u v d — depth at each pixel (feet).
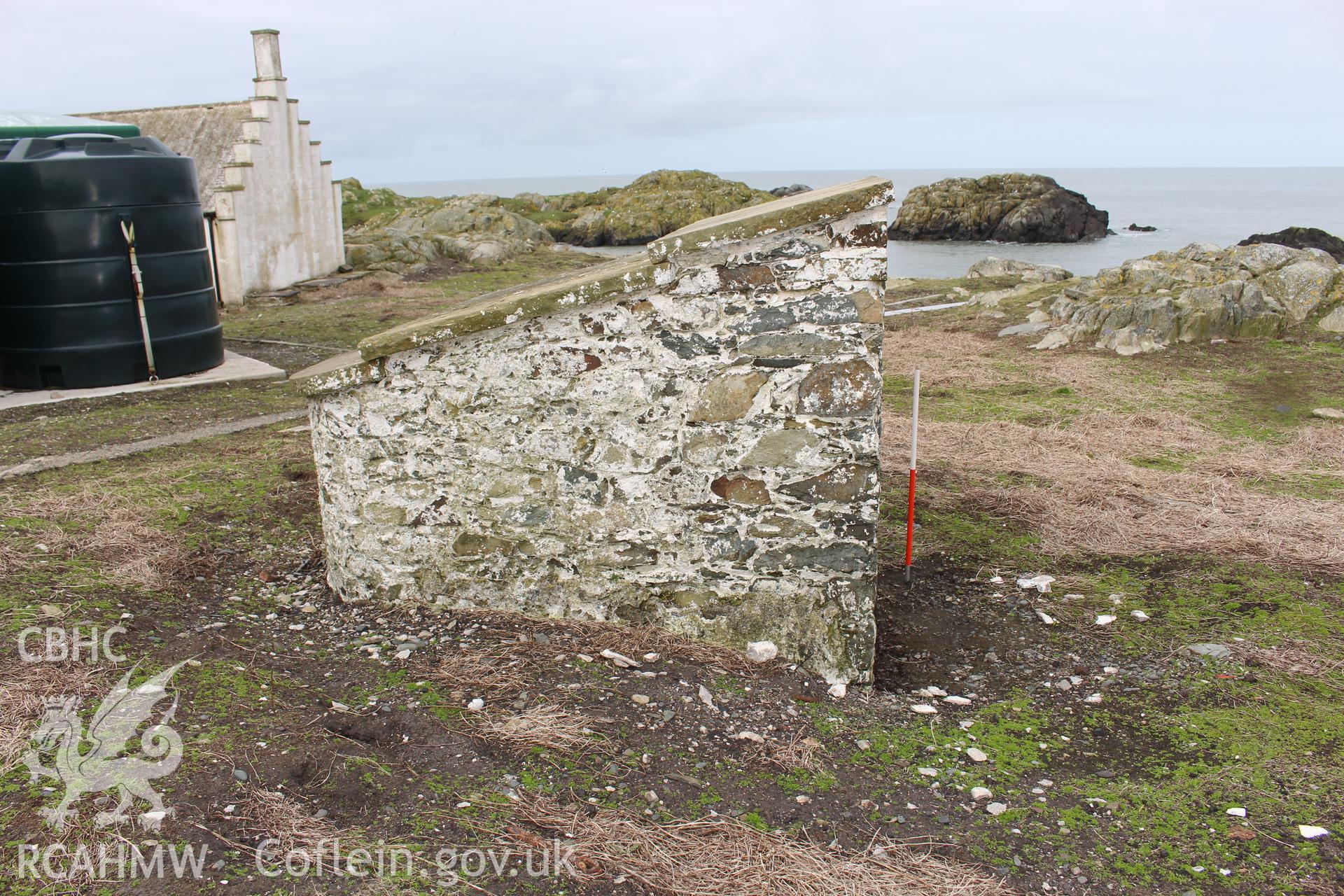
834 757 13.88
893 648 18.33
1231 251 49.29
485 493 16.78
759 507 16.11
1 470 25.75
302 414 33.86
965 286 64.08
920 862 11.46
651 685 15.24
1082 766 14.06
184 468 26.20
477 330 15.84
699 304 15.34
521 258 92.79
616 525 16.53
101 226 36.11
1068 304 49.16
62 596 16.62
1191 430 31.30
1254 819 12.52
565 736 13.48
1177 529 22.89
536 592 17.13
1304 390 35.99
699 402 15.76
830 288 15.14
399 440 16.78
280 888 10.03
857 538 16.07
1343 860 11.64
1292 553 21.33
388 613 17.35
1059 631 18.72
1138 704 15.84
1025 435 30.86
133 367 38.34
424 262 84.43
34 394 36.55
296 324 56.70
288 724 13.12
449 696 14.40
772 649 16.46
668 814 12.04
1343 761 13.84
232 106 72.02
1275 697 15.79
